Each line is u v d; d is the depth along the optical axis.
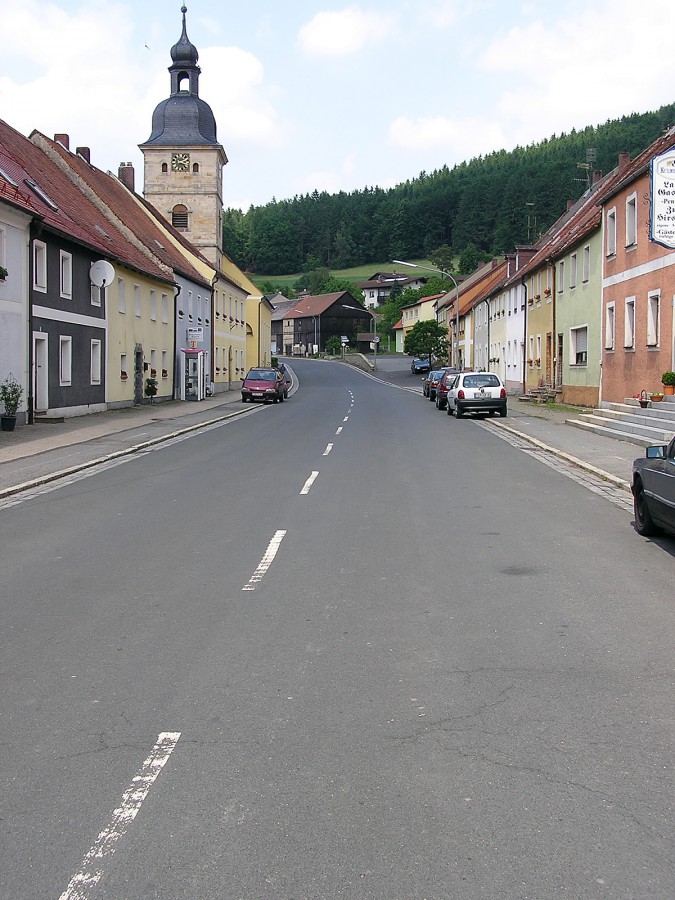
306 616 6.95
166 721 4.88
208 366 50.91
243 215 198.88
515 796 3.97
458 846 3.56
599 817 3.78
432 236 166.75
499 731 4.70
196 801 3.95
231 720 4.88
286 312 149.88
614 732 4.67
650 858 3.46
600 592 7.65
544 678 5.51
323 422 30.72
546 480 15.16
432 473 16.17
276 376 45.53
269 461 18.44
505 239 133.88
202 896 3.24
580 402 33.97
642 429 20.89
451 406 33.66
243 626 6.70
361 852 3.52
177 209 57.88
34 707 5.10
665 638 6.32
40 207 27.45
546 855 3.49
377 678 5.54
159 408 37.00
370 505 12.49
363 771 4.23
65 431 24.48
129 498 13.44
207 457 19.38
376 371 92.06
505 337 55.19
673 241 17.92
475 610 7.07
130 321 36.47
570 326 35.44
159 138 57.59
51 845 3.59
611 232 28.66
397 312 142.62
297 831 3.68
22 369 25.52
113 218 40.88
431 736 4.64
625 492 13.71
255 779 4.16
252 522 11.22
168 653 6.07
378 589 7.77
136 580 8.20
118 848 3.56
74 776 4.20
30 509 12.49
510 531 10.50
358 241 179.25
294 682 5.48
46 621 6.87
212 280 53.41
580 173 129.38
